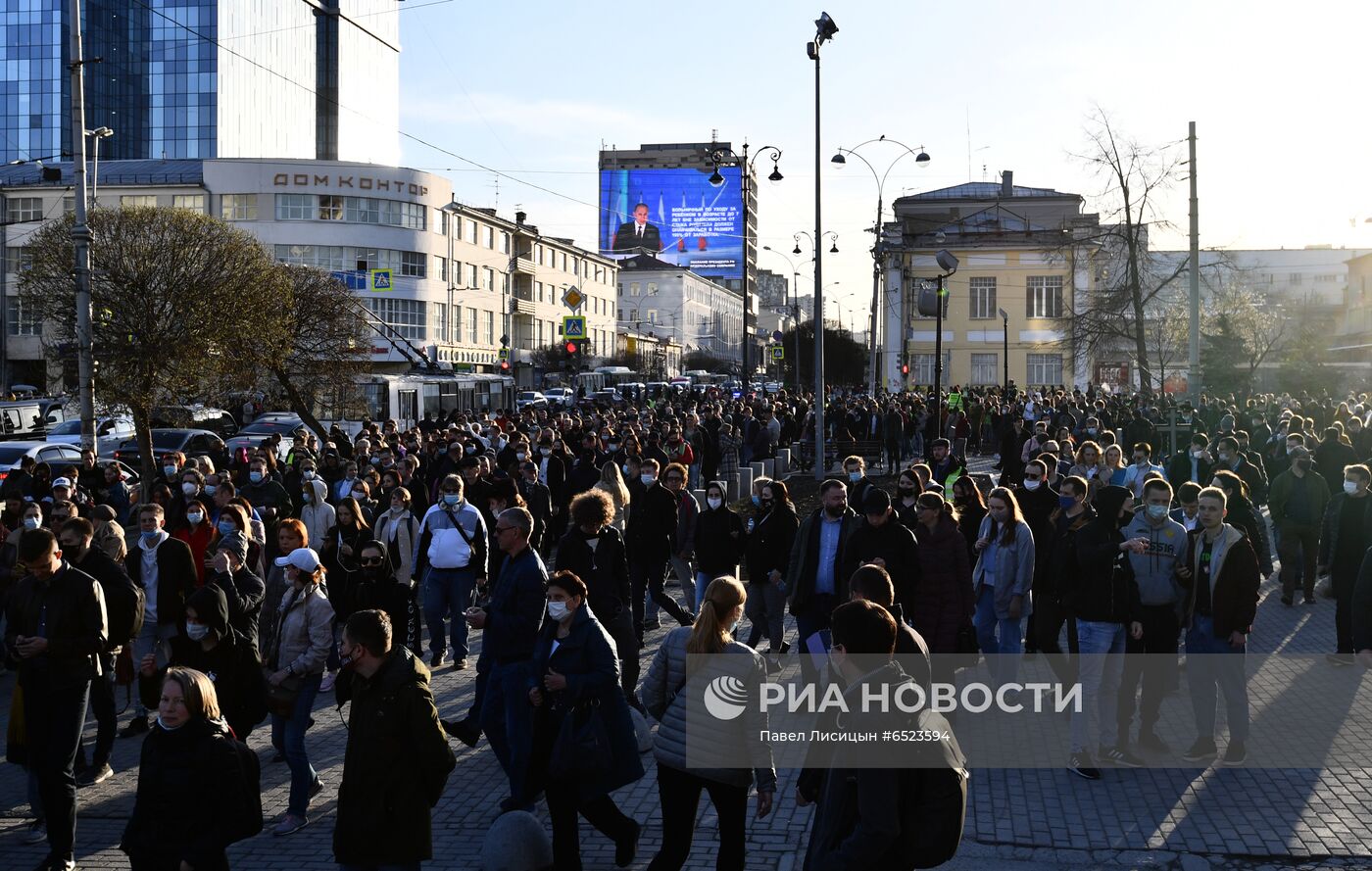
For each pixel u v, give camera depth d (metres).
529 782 6.93
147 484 24.59
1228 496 11.69
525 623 7.68
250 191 67.50
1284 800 7.50
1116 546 8.25
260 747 9.47
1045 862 6.62
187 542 11.45
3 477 23.48
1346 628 10.95
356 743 5.53
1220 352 48.66
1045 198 76.31
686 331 133.50
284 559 7.80
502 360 62.22
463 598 11.68
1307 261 114.75
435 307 72.19
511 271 83.25
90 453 18.50
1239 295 62.06
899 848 4.43
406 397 42.75
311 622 7.65
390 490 13.75
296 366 34.88
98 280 25.42
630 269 133.00
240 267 27.02
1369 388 52.75
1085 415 34.72
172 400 26.31
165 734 5.28
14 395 57.59
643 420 34.47
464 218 76.19
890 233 72.75
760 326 177.62
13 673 12.39
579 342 39.97
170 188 67.94
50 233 26.56
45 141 88.81
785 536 11.00
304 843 7.27
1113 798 7.62
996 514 9.86
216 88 92.06
